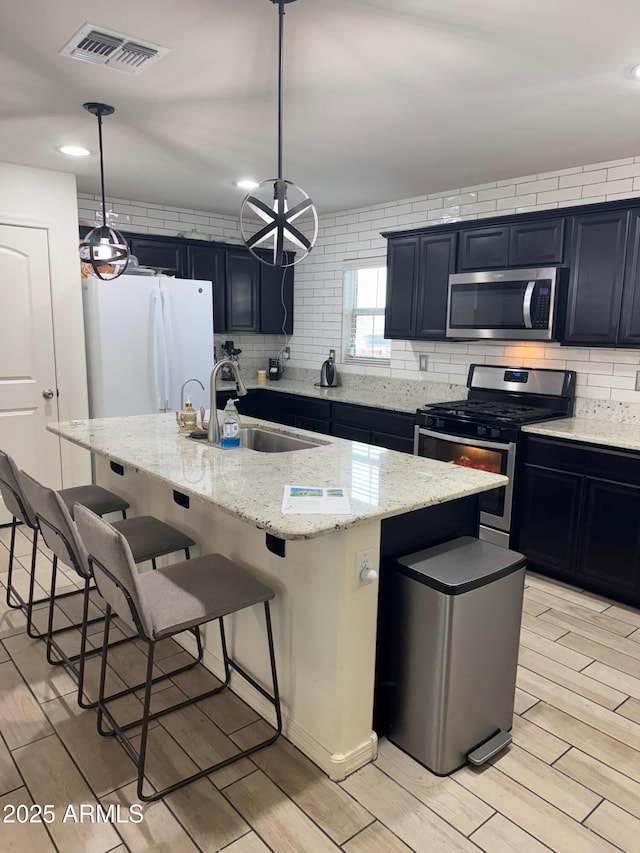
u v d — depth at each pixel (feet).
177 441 9.00
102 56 7.29
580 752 6.58
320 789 5.98
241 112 9.14
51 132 10.21
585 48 6.93
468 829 5.52
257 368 19.81
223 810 5.69
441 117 9.25
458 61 7.32
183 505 8.39
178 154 11.48
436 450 12.60
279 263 7.97
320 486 6.58
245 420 10.82
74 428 10.02
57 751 6.46
